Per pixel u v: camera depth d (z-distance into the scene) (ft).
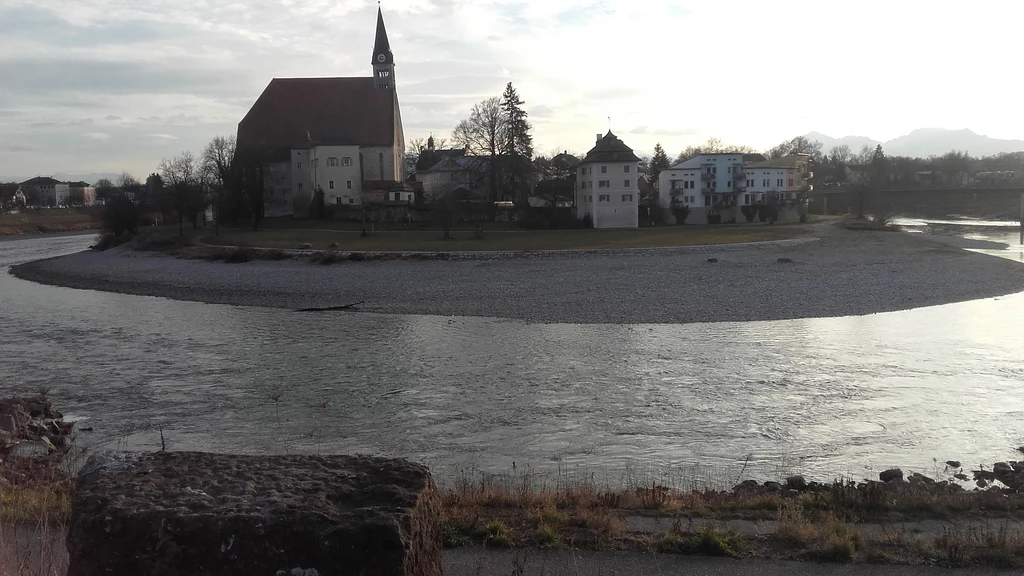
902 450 54.03
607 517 29.71
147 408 68.59
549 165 386.93
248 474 15.65
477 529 27.63
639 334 104.94
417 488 15.14
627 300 135.23
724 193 376.48
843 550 26.07
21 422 57.88
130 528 13.34
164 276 189.78
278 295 155.33
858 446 55.16
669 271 174.09
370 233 269.03
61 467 49.42
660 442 56.75
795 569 25.07
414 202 329.31
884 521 31.42
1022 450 53.57
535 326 113.91
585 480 46.24
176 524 13.28
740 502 34.50
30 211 597.52
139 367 87.20
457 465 51.16
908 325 109.70
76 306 145.69
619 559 25.64
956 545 26.45
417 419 63.98
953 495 35.99
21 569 19.90
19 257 274.36
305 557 13.23
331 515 13.61
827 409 65.57
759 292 141.59
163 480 15.23
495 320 120.47
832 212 451.12
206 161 368.48
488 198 338.34
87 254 258.37
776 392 71.72
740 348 93.66
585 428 60.70
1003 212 468.34
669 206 357.00
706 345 95.96
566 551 26.22
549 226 291.38
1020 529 29.86
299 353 95.35
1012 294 139.54
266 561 13.16
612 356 89.97
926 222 415.85
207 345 101.71
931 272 168.76
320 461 16.55
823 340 98.48
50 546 21.13
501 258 201.67
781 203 368.68
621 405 67.67
